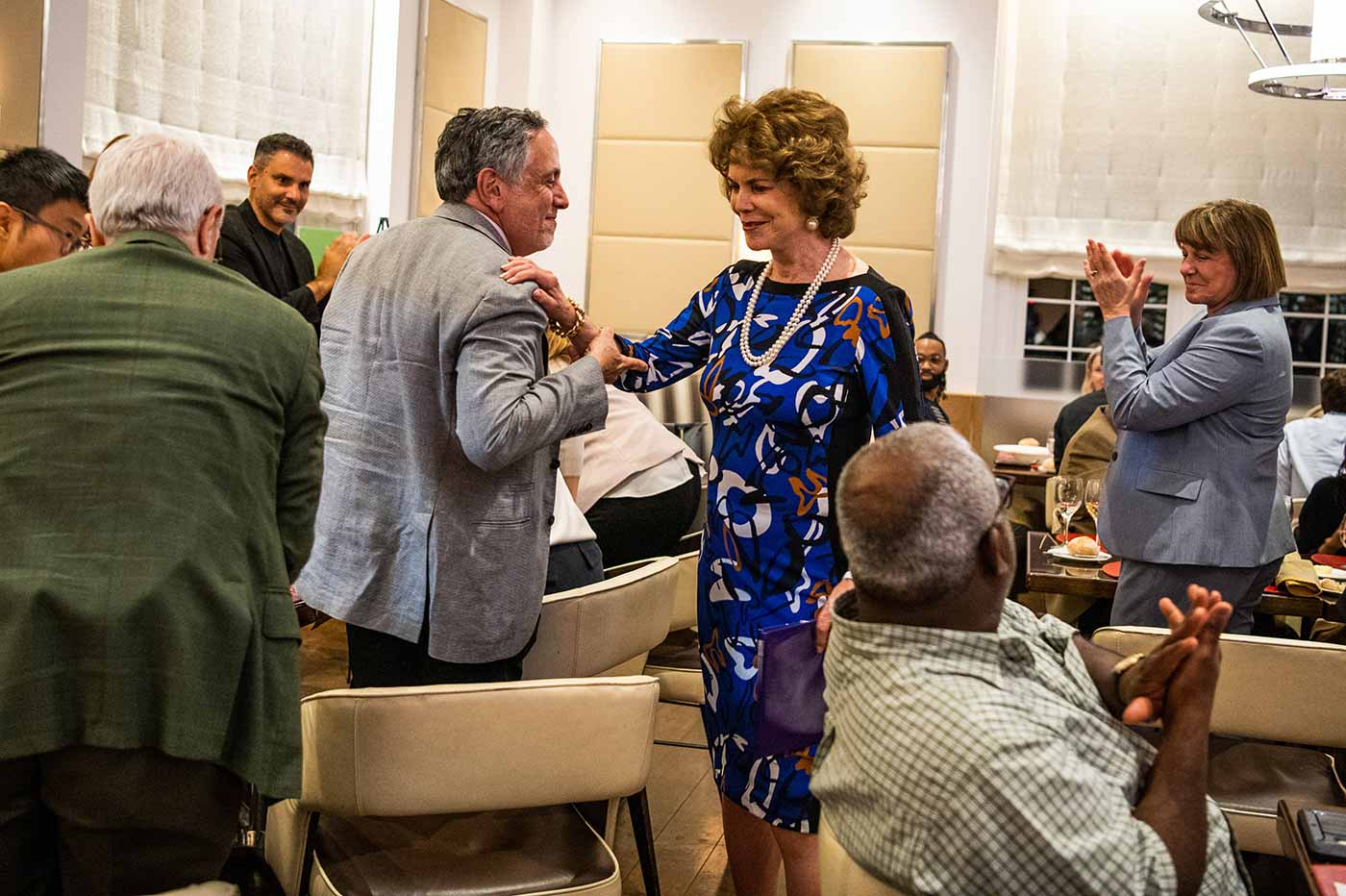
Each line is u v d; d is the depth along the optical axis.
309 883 2.16
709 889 3.17
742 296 2.61
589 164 8.38
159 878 1.90
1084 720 1.53
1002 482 1.62
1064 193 8.05
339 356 2.43
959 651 1.51
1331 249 7.82
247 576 1.91
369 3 7.18
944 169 7.91
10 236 2.63
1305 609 3.38
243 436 1.90
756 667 2.47
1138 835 1.42
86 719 1.78
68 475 1.80
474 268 2.31
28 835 1.88
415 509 2.34
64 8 4.62
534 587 2.43
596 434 3.86
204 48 6.01
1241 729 2.53
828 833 1.62
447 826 2.31
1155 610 3.08
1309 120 7.77
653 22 8.23
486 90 8.16
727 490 2.51
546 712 2.11
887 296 2.47
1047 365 8.20
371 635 2.45
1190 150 7.90
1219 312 3.03
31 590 1.76
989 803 1.39
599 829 2.45
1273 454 3.02
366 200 7.32
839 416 2.44
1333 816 1.69
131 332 1.86
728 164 2.49
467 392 2.24
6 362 1.84
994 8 7.82
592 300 8.43
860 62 7.95
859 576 1.56
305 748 2.09
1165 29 7.86
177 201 1.94
